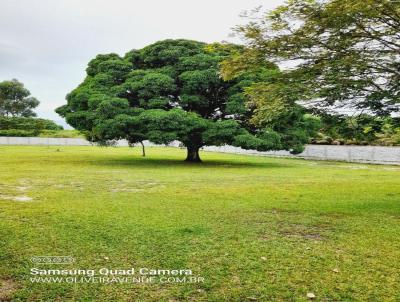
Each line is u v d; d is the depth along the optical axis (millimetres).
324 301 3584
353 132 7773
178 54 21891
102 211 7566
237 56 7660
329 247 5285
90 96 20719
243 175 15734
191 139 22422
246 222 6754
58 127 69250
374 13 5949
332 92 7141
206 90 21797
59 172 15719
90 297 3635
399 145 25188
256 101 8422
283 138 21688
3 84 74938
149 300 3578
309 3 6195
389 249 5215
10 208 7738
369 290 3826
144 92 20531
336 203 8836
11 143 53031
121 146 53000
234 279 4090
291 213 7621
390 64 6945
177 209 7902
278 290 3814
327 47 6918
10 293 3689
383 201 9156
